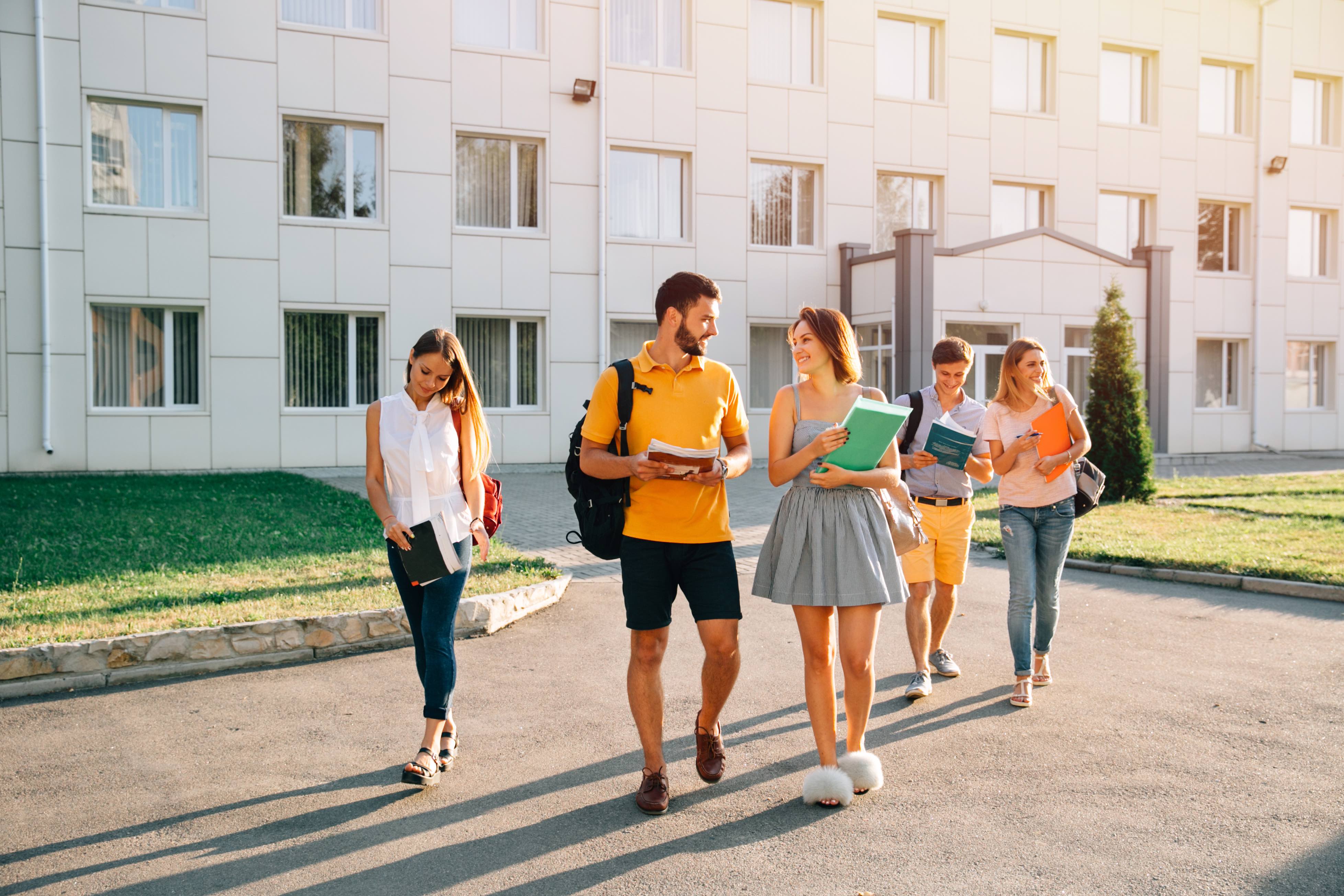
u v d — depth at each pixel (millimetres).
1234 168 23672
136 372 16344
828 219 20406
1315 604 7383
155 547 8805
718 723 4121
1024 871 3256
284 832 3627
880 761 4262
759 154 19844
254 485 14289
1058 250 20031
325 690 5391
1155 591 7965
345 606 6422
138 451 16188
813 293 20359
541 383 18688
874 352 19922
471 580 7578
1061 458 5102
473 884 3221
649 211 19391
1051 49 22156
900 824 3645
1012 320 19641
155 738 4645
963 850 3414
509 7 18250
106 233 15922
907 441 5348
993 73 21625
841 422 3967
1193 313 23312
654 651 3826
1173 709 4953
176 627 5832
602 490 3803
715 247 19625
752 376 20266
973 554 9734
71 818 3754
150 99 16109
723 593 3846
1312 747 4387
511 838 3568
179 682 5535
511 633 6664
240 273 16656
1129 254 23141
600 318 18812
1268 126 23922
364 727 4797
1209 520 11578
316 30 16906
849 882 3199
